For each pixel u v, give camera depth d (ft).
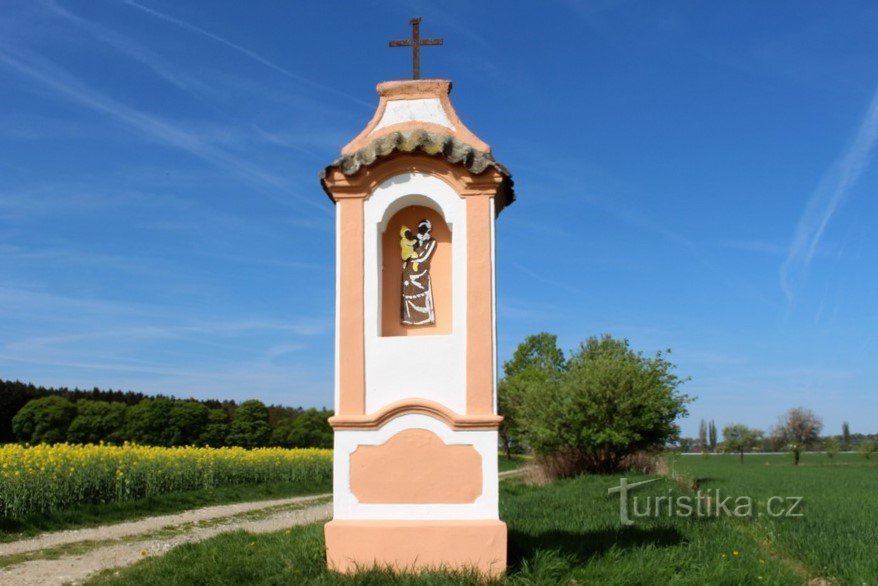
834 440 288.51
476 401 34.30
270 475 110.42
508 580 31.91
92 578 40.06
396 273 37.47
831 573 36.65
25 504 64.54
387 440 34.32
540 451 112.68
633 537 41.83
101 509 69.00
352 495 34.14
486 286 34.96
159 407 192.13
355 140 36.86
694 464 207.92
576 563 34.71
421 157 35.68
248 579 33.83
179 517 71.00
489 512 33.60
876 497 79.71
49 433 182.50
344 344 35.19
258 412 212.43
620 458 110.22
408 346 34.94
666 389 107.04
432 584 30.07
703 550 38.81
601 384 106.42
